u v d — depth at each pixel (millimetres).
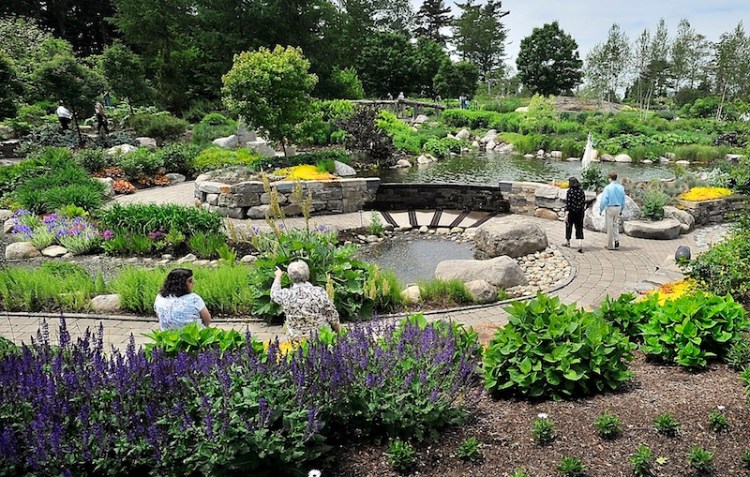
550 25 60500
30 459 2572
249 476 2789
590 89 52719
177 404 2848
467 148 28859
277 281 4934
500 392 4031
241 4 33906
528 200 13898
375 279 7172
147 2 29719
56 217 11273
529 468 3000
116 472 2758
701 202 12406
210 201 13070
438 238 11930
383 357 3396
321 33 38781
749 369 3967
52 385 2928
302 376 3020
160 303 4762
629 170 22359
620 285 8328
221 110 30766
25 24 28891
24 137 19938
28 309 7078
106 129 20812
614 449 3141
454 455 3150
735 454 3059
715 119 38156
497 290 7934
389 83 52562
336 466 3061
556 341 3920
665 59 49281
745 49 41438
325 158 18375
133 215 10680
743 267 6098
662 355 4520
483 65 73750
